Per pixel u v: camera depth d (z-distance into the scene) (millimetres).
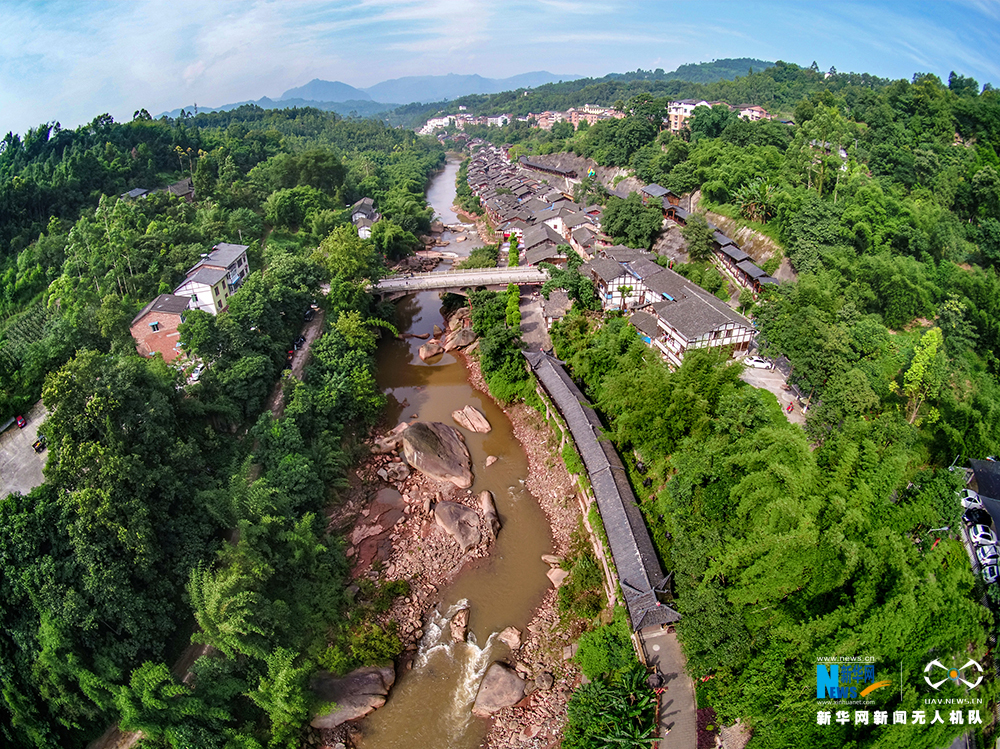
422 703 40531
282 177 133500
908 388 47500
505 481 60750
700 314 64625
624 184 135000
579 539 51719
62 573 36312
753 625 34625
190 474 45906
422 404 74688
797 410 54469
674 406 47625
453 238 147125
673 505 44312
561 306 84062
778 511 35000
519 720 38875
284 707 35844
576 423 57562
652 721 35000
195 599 38156
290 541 45969
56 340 56375
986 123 112938
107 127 135500
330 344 70562
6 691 33656
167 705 34406
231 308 68062
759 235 85375
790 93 191250
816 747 29656
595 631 42031
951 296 63844
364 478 60750
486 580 49469
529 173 193875
